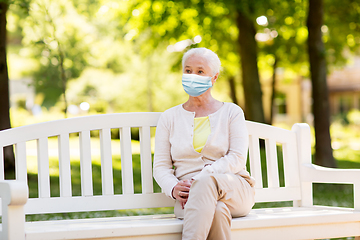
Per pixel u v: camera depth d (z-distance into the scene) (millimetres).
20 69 33625
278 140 4113
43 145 3535
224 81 23328
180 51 16922
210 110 3623
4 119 8695
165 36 13414
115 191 7773
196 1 12078
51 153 12109
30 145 15430
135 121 3773
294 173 4094
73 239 2877
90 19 15328
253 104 13805
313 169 4000
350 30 14594
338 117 33438
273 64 20109
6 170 8844
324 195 8352
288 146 4121
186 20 13078
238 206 3295
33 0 7758
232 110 3607
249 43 13719
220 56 16688
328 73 18797
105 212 6945
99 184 8516
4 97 8711
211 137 3488
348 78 36531
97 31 19438
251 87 13789
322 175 3939
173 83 25562
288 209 3904
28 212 3426
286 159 4105
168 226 3076
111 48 23000
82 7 12242
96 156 11812
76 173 9414
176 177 3543
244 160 3461
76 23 14852
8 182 2771
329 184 9102
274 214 3504
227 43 16078
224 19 14484
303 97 37719
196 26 13477
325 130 9391
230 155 3434
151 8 12406
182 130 3547
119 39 20703
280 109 38469
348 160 13734
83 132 3637
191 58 3588
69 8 11242
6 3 7957
